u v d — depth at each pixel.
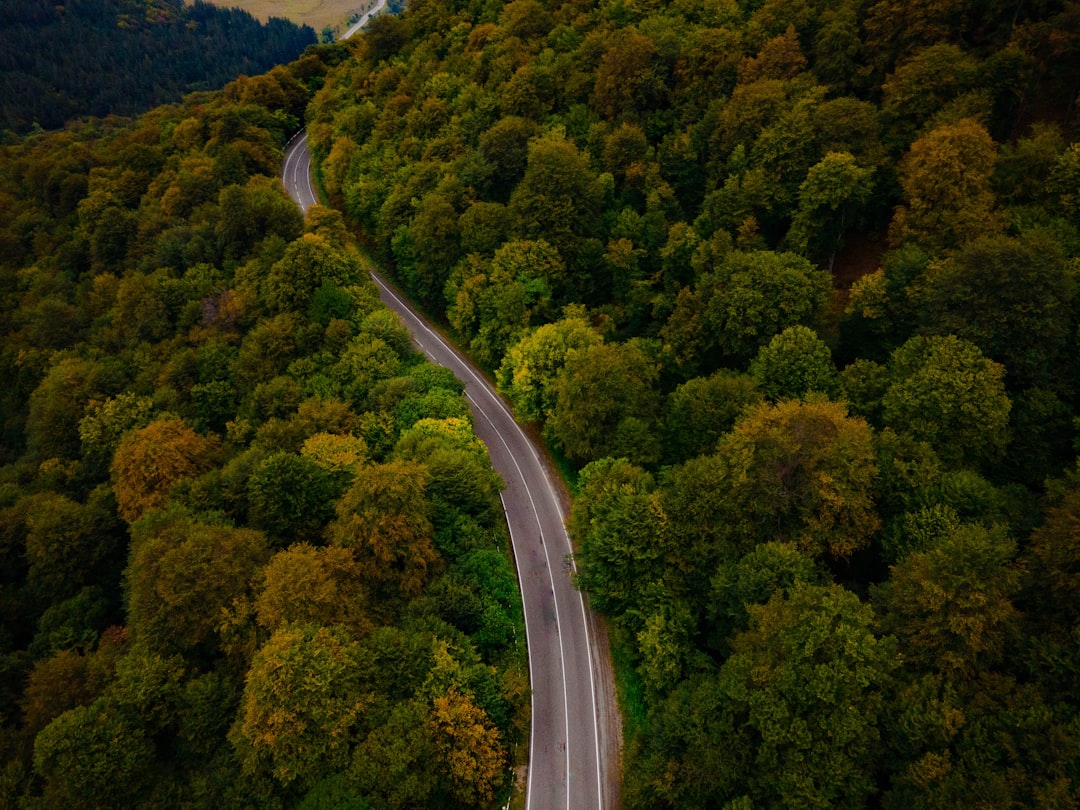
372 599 54.53
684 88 99.31
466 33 137.25
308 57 176.88
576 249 87.12
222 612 52.00
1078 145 61.94
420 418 73.38
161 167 138.75
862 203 72.06
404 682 47.69
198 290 96.19
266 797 44.44
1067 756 33.50
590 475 62.56
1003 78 70.50
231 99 166.88
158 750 50.41
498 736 49.06
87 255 123.00
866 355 66.69
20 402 103.12
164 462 70.25
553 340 75.06
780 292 66.31
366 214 115.94
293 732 42.97
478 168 99.12
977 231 61.06
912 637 41.00
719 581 48.88
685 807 42.59
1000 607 39.28
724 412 60.75
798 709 40.34
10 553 74.06
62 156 148.75
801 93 83.75
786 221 81.31
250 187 111.00
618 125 97.69
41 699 53.59
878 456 51.97
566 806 49.44
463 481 63.78
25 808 46.81
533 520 71.19
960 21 77.06
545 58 114.81
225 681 51.12
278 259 92.06
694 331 72.56
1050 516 44.06
